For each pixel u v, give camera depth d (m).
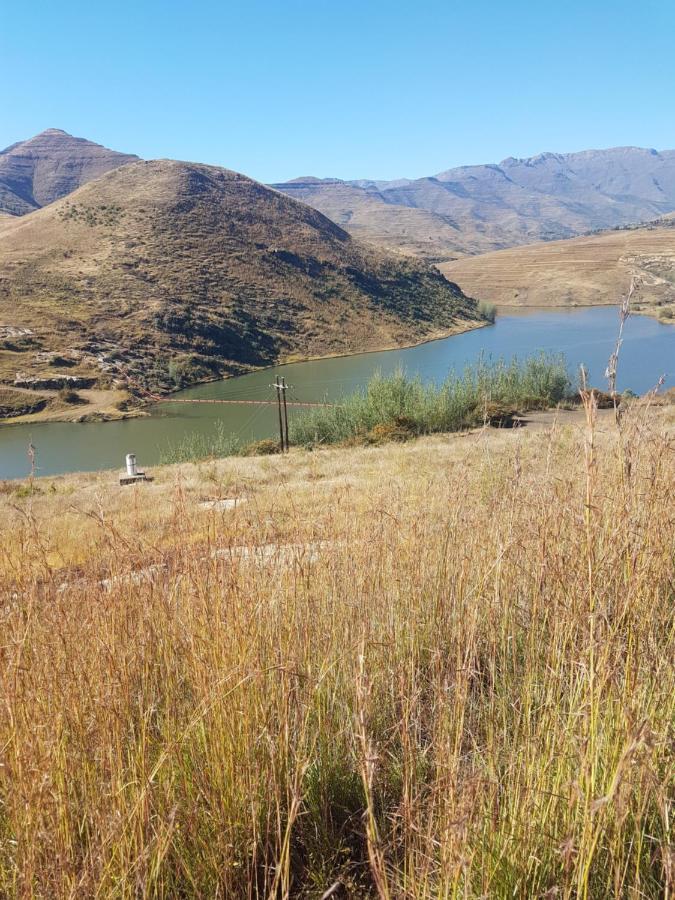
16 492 20.58
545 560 2.73
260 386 87.81
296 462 21.92
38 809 1.90
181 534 3.11
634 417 2.63
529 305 178.25
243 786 2.29
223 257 136.50
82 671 2.38
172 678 2.63
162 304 110.19
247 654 2.51
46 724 2.12
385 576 3.43
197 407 76.19
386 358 107.00
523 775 2.09
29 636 2.37
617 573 2.36
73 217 146.88
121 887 1.88
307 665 2.65
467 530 3.62
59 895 1.80
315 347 114.88
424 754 2.45
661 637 2.50
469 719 2.53
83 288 114.25
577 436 3.25
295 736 2.42
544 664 2.74
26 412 75.50
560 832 1.96
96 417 72.31
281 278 135.88
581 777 1.88
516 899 1.87
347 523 3.90
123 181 166.00
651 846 1.89
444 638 3.08
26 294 110.06
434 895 1.91
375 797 2.44
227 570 2.89
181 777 2.30
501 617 3.11
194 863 2.17
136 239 136.75
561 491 2.98
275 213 167.75
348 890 2.14
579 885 1.66
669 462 2.75
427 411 36.25
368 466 16.64
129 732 2.36
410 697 2.55
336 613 3.12
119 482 23.36
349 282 143.00
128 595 2.71
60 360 88.00
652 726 2.09
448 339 125.50
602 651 1.98
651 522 2.54
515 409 38.28
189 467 25.44
